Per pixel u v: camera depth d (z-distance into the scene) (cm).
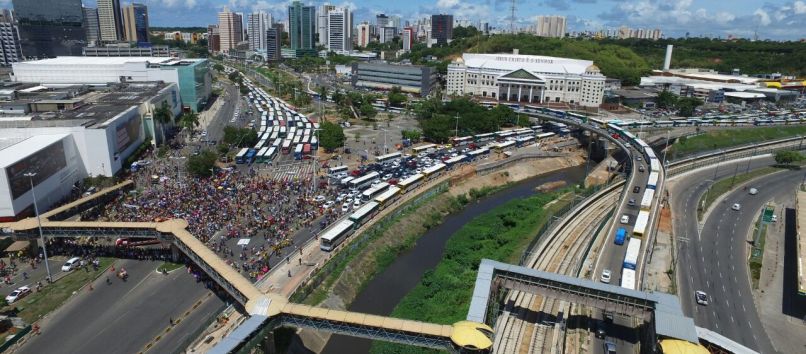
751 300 12319
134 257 13462
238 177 19800
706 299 12212
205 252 11850
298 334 10844
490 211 19338
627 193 18062
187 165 19962
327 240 13888
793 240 15675
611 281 12038
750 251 14912
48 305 11144
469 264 14712
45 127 18338
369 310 12550
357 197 17838
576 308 11300
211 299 11612
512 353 9638
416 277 14250
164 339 10156
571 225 16475
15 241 13912
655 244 15200
